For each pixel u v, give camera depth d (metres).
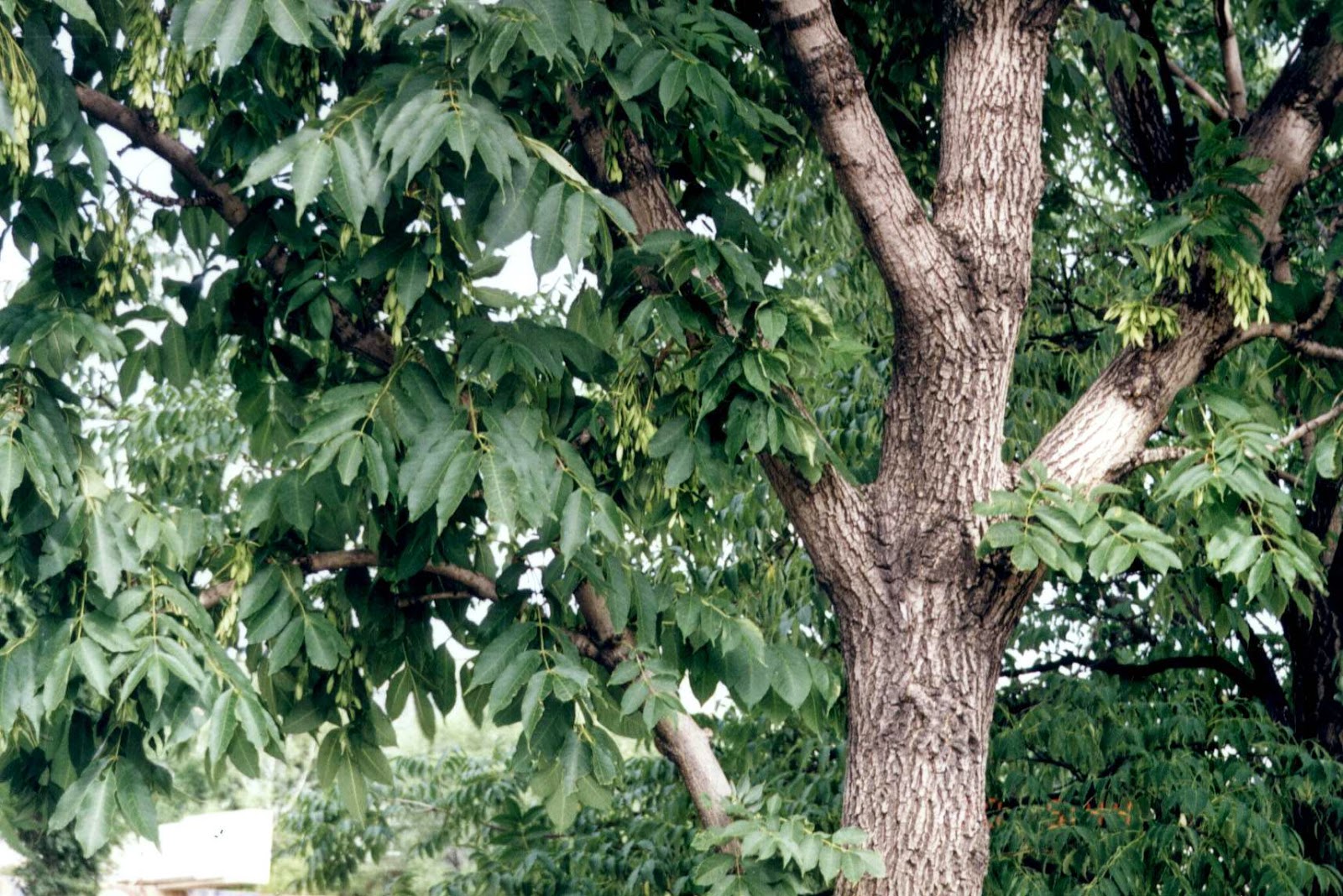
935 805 3.75
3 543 3.35
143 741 3.69
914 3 4.70
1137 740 6.03
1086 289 7.21
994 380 3.96
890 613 3.91
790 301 3.60
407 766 8.81
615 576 3.76
